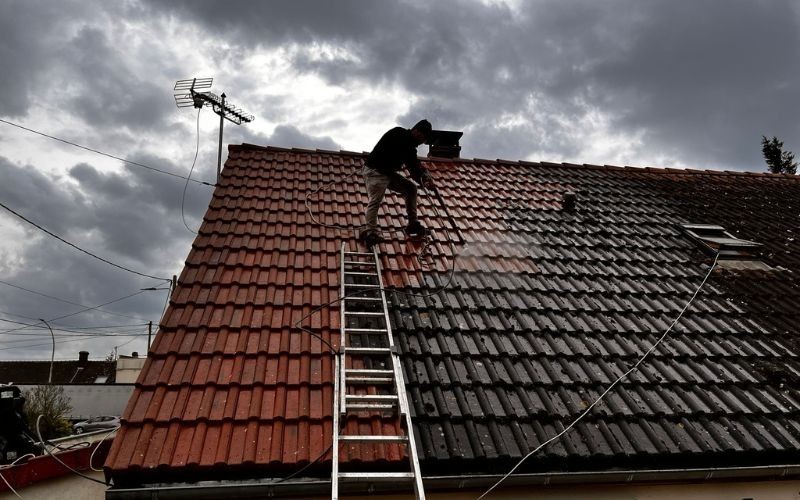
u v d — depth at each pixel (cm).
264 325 529
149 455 391
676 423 483
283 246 666
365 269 644
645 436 464
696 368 554
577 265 724
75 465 582
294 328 531
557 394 498
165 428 415
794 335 627
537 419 465
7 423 678
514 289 650
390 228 746
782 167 2586
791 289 724
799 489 484
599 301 649
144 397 440
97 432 680
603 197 962
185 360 480
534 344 555
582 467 443
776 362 579
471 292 634
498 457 425
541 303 630
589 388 509
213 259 620
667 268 744
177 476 392
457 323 573
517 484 433
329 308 566
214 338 508
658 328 607
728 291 704
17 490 523
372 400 457
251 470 397
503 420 461
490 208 859
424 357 517
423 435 434
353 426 438
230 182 803
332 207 779
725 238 836
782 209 995
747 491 477
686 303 664
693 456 454
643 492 461
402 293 609
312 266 635
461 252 714
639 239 816
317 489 399
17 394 705
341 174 894
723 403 511
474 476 419
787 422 498
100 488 605
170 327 514
